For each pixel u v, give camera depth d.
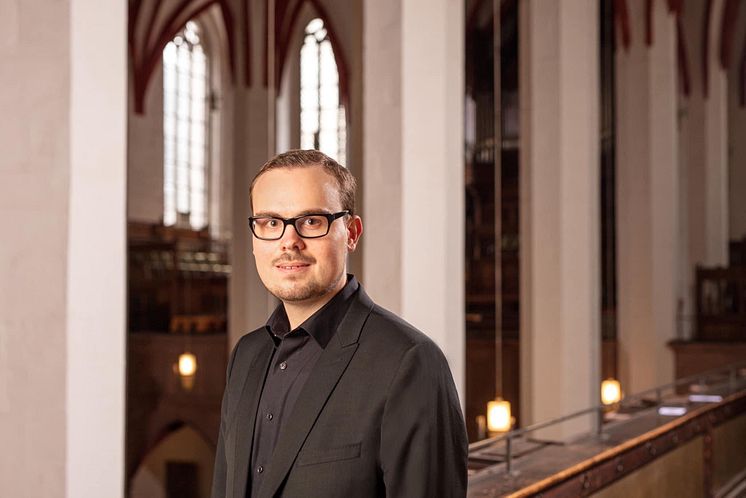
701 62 18.19
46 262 3.48
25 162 3.52
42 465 3.47
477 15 18.77
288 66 18.27
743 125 21.00
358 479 1.55
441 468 1.56
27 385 3.50
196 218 19.14
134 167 17.47
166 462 17.69
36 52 3.51
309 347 1.70
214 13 18.88
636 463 5.55
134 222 16.84
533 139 7.82
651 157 14.04
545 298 7.73
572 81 7.72
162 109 18.20
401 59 5.17
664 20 14.02
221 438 1.90
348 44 18.36
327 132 18.70
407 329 1.66
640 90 14.14
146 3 17.25
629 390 14.09
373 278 5.21
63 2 3.47
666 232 14.09
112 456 3.61
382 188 5.21
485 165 18.33
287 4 17.83
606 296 16.09
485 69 18.64
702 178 18.25
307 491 1.56
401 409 1.55
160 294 17.12
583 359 7.66
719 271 16.75
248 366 1.86
